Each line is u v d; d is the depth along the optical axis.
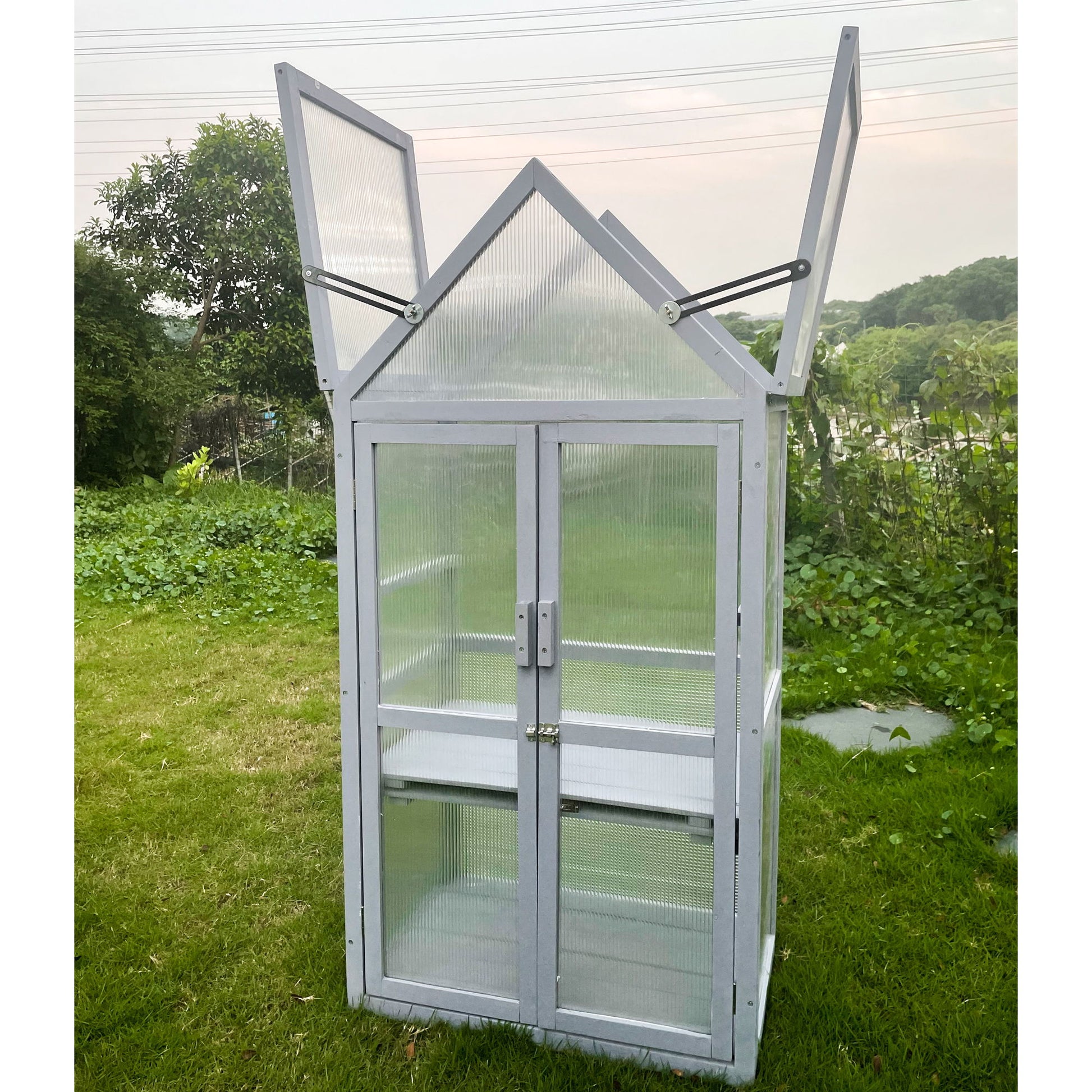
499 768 2.66
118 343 12.63
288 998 2.90
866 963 3.00
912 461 7.08
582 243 2.39
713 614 2.40
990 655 5.60
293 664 6.18
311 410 12.92
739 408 2.31
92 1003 2.86
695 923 2.53
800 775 4.36
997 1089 2.49
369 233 3.04
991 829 3.78
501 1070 2.55
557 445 2.46
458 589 2.61
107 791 4.36
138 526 9.66
